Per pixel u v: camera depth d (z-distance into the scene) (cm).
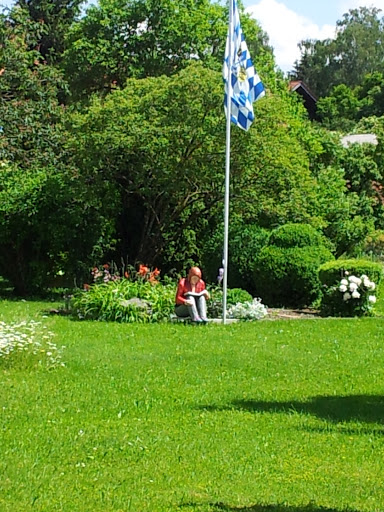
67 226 1781
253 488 512
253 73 1371
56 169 1858
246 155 1727
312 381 875
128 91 1808
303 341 1156
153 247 1934
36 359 918
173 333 1209
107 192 1830
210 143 1722
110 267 1800
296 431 660
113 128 1722
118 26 2802
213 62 2486
